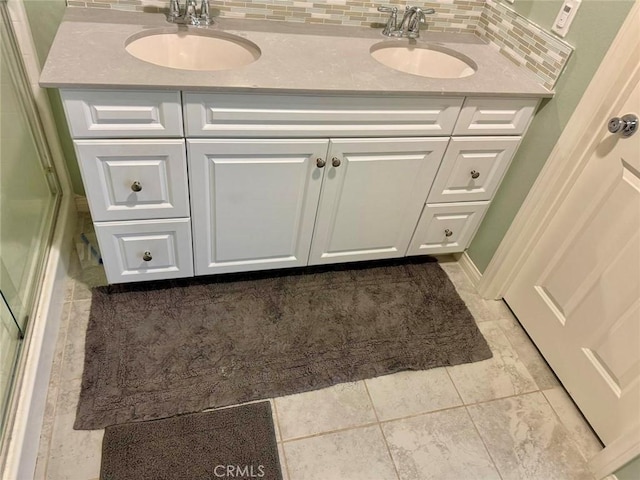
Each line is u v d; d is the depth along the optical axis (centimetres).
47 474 119
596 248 141
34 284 146
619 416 137
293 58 139
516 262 175
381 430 140
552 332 163
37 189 165
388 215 170
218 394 141
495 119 152
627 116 124
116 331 153
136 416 132
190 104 121
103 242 144
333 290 182
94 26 135
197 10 149
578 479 137
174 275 164
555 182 151
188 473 123
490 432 145
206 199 144
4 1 137
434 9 173
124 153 125
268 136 134
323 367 154
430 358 163
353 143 143
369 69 140
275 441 133
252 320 165
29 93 156
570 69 139
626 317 133
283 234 163
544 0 146
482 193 174
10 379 121
